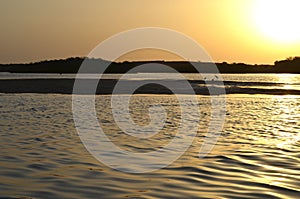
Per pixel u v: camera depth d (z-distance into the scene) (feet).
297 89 231.30
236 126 89.66
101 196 38.09
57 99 164.04
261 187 40.96
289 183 42.39
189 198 37.50
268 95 196.13
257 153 58.29
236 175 45.75
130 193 39.06
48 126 87.04
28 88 216.74
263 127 87.76
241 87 246.68
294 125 91.25
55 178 44.32
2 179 43.65
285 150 60.64
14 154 56.65
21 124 89.61
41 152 58.44
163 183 42.60
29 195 38.29
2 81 266.57
